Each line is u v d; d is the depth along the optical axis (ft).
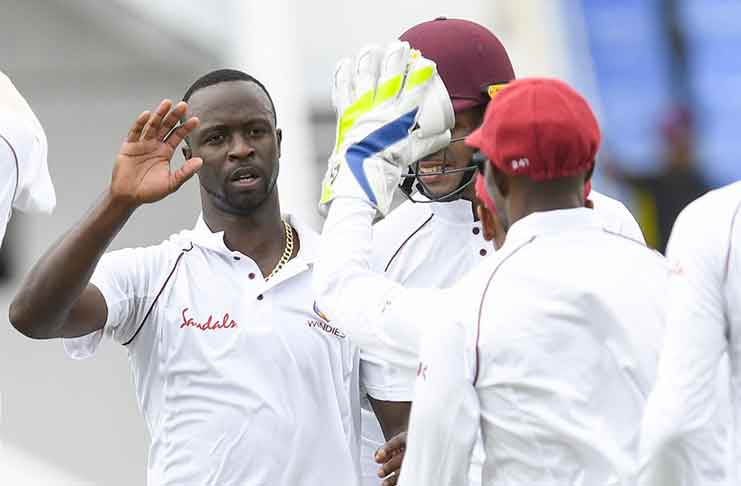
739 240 31.32
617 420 30.45
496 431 31.07
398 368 40.65
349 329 33.19
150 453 40.65
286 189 85.40
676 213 100.01
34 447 89.10
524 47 97.91
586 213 31.58
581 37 100.63
